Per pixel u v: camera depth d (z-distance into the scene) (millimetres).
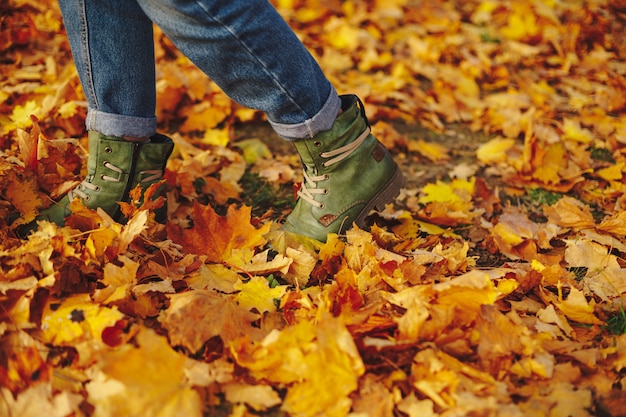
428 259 1608
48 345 1269
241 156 2350
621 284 1592
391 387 1225
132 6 1479
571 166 2303
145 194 1596
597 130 2676
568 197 2111
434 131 2697
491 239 1846
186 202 2033
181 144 2303
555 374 1268
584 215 1924
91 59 1510
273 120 1557
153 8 1351
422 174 2334
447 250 1706
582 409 1191
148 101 1605
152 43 1579
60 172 1798
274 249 1653
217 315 1318
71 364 1240
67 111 2219
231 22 1331
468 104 2951
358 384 1207
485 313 1342
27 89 2438
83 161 1960
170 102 2557
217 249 1627
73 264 1396
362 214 1734
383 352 1291
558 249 1840
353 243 1616
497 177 2336
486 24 3949
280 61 1417
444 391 1185
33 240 1424
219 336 1341
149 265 1485
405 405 1177
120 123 1562
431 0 4242
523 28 3760
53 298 1330
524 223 1890
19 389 1163
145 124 1604
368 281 1492
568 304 1472
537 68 3408
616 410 1204
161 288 1398
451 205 2047
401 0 4152
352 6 3961
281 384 1243
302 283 1561
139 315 1369
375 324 1320
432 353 1238
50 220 1614
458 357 1299
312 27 3709
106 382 1150
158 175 1695
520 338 1307
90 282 1430
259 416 1175
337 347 1196
